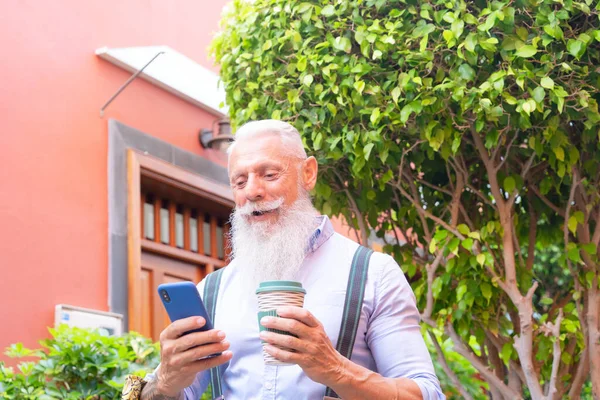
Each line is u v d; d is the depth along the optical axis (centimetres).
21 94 475
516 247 393
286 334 190
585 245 375
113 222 522
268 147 234
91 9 536
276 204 229
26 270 458
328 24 354
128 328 518
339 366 194
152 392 217
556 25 318
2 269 445
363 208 397
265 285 194
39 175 477
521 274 390
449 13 326
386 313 223
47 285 468
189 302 198
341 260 231
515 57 330
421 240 418
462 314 379
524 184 404
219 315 234
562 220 427
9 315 444
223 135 613
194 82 602
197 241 634
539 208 414
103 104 532
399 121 339
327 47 353
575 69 333
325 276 228
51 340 424
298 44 360
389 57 352
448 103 339
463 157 393
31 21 490
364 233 396
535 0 327
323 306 222
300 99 365
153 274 580
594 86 340
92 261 502
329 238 238
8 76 470
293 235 228
